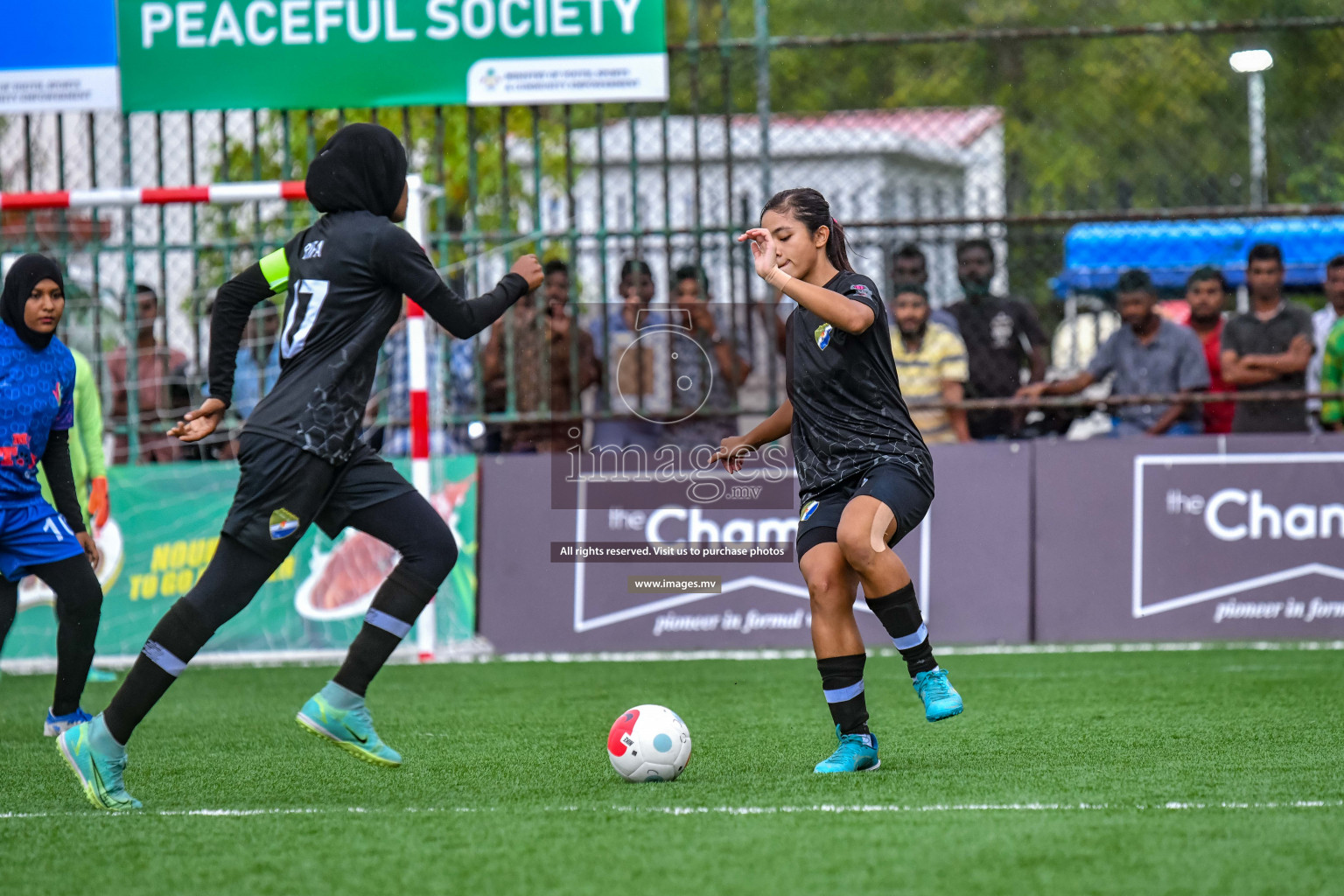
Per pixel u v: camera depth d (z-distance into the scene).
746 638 27.64
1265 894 9.95
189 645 13.45
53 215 31.11
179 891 10.58
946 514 27.88
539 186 27.52
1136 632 27.41
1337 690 20.77
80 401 21.77
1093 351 33.34
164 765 16.42
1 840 12.31
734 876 10.58
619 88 27.05
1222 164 53.09
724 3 27.41
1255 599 27.31
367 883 10.66
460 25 27.12
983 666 24.58
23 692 24.09
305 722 13.63
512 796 13.97
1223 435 27.75
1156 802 13.03
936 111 42.03
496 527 28.12
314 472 13.41
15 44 27.62
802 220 14.76
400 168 13.95
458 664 26.64
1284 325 28.47
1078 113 56.75
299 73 27.39
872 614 27.91
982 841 11.50
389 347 28.98
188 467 27.98
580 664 26.30
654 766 14.53
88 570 17.77
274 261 14.11
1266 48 46.00
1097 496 27.70
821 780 14.44
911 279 28.81
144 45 27.56
